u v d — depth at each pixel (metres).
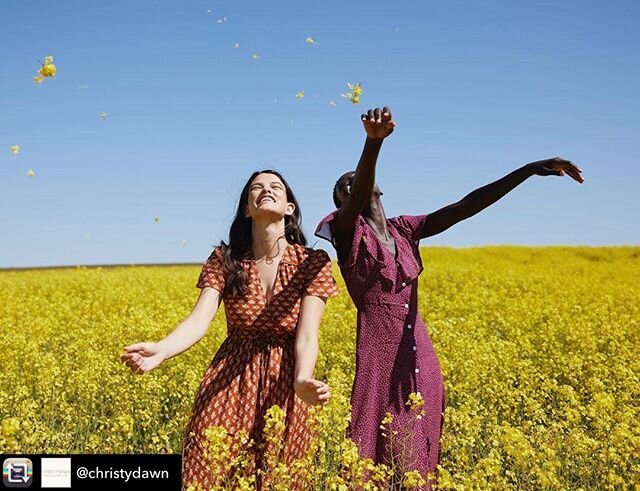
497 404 6.55
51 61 2.92
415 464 3.99
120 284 19.33
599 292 16.69
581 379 7.86
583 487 4.28
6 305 13.76
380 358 4.13
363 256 4.13
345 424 3.99
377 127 3.45
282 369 3.64
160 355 3.36
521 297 15.41
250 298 3.67
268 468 3.39
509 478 4.55
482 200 4.24
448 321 10.05
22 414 5.11
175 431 5.59
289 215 3.90
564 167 4.14
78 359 7.81
